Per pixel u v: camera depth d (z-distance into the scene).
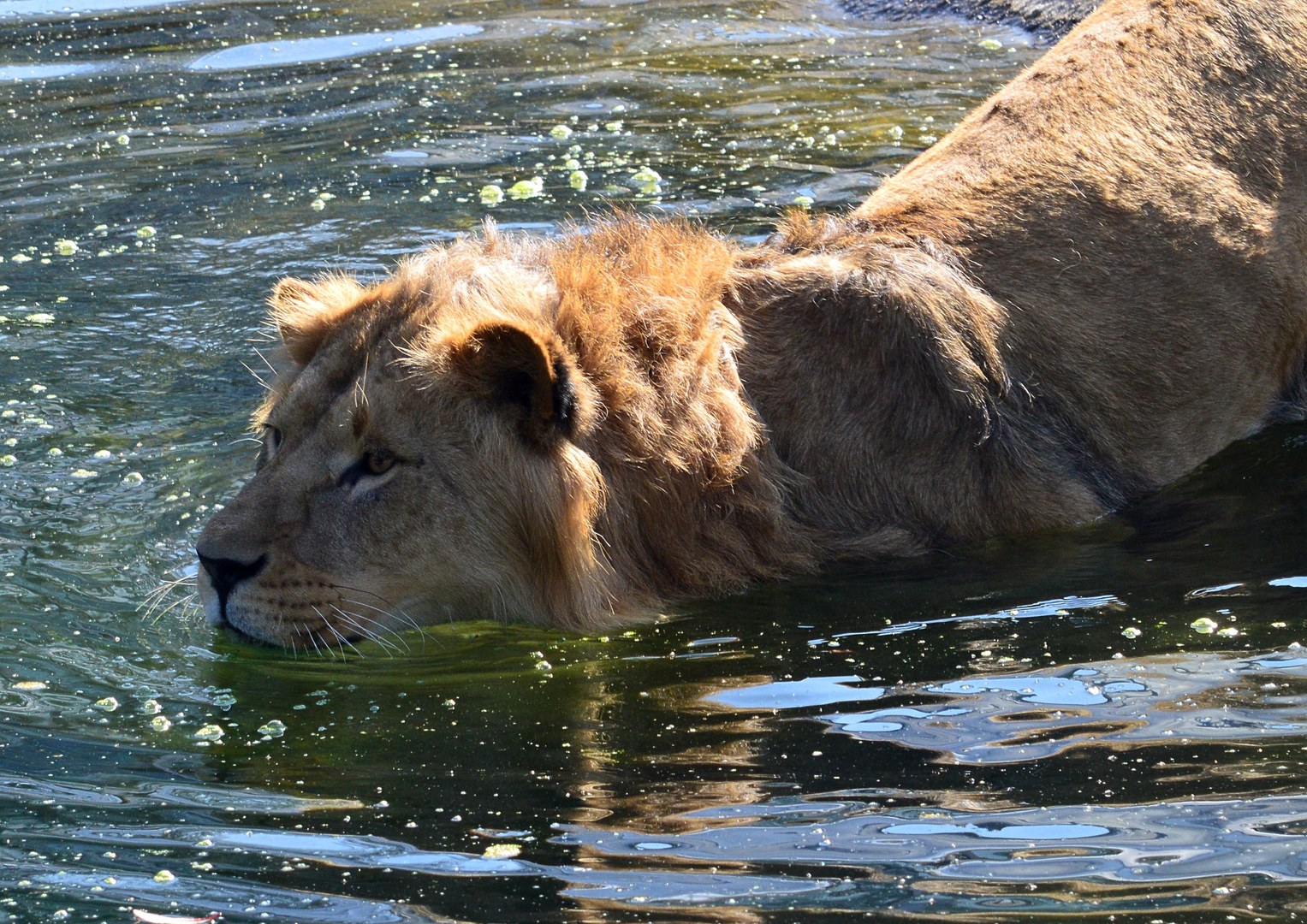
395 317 9.63
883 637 9.06
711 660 8.95
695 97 19.78
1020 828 6.79
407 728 8.20
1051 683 8.28
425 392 9.37
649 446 9.75
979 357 10.45
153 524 10.69
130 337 13.73
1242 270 11.52
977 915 6.12
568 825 7.00
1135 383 11.06
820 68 21.02
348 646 9.46
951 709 8.04
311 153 18.00
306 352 10.14
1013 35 22.34
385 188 16.70
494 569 9.62
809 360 10.40
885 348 10.35
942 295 10.45
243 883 6.57
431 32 23.45
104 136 18.77
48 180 17.39
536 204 15.88
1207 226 11.45
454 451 9.43
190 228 15.89
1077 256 11.06
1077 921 6.05
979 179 11.38
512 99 19.84
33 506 10.92
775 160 17.06
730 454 9.91
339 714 8.43
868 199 11.89
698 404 9.88
